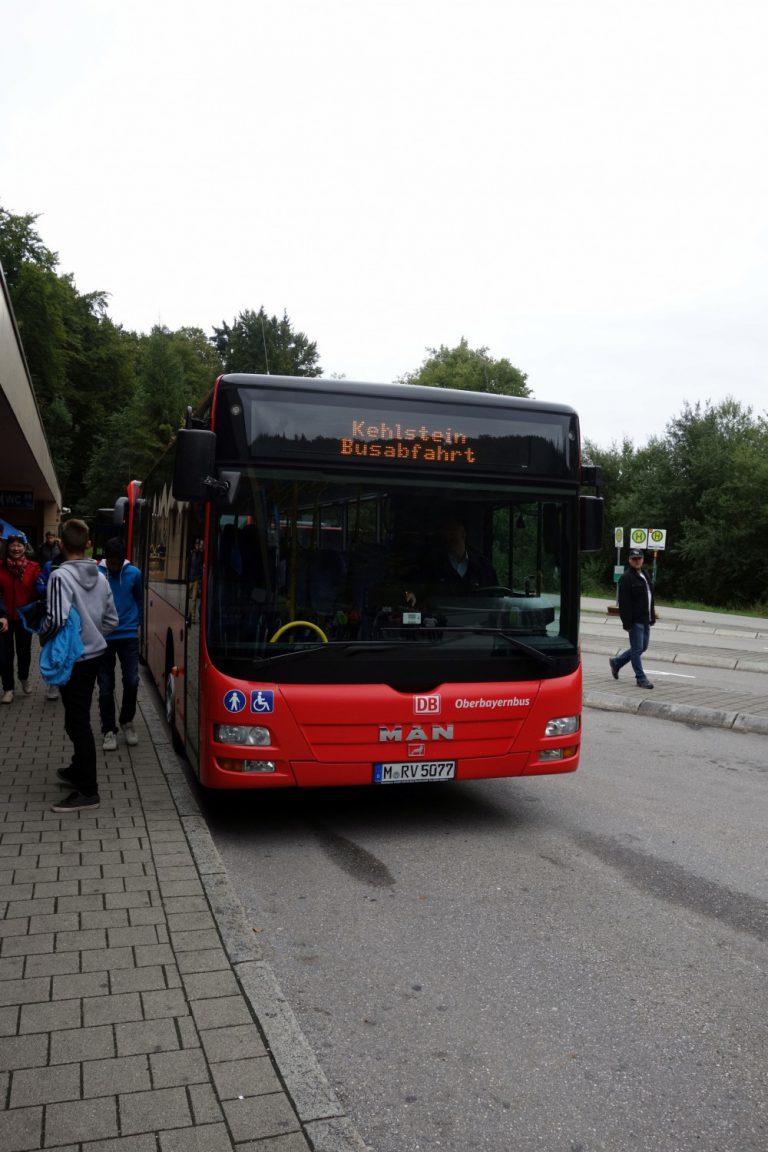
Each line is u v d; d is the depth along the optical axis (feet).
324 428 20.16
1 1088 10.08
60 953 13.38
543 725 21.17
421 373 251.80
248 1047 11.02
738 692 42.29
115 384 220.64
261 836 20.88
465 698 20.42
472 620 20.75
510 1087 11.11
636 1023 12.70
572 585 21.75
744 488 152.46
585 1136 10.20
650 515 166.81
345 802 23.86
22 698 35.19
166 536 30.89
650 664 57.77
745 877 18.61
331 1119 9.71
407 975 14.05
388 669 20.04
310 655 19.60
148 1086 10.19
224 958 13.33
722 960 14.75
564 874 18.62
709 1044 12.18
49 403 200.34
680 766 28.89
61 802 20.38
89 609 20.61
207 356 268.62
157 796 21.61
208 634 19.56
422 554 20.53
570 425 21.88
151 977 12.71
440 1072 11.42
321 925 15.89
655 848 20.40
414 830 21.49
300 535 19.88
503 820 22.43
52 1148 9.13
